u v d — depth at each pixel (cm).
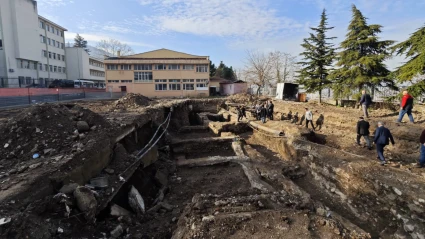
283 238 414
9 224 334
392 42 1620
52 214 407
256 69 4247
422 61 1222
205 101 2519
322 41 2223
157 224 556
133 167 686
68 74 4956
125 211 554
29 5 3666
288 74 4378
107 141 675
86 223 433
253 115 1994
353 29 1764
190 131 1609
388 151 953
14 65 3466
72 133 673
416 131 951
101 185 546
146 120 1122
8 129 631
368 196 683
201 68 3959
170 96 3919
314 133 1219
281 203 540
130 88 3841
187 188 796
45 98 2094
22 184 432
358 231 483
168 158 1045
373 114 1412
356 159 834
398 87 1611
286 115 1838
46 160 540
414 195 579
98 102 2231
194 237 415
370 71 1691
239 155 1060
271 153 1200
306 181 905
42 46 4156
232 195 617
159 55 4047
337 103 1994
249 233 426
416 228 544
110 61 3741
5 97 1650
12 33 3425
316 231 439
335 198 765
